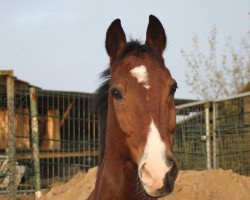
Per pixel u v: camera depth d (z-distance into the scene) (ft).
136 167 10.78
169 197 22.20
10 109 28.19
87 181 25.45
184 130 38.42
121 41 11.79
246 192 24.14
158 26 11.85
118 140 10.78
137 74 10.33
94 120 36.11
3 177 29.17
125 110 10.27
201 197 22.80
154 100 9.99
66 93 35.42
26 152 33.42
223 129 37.32
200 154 37.50
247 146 36.99
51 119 42.83
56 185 30.96
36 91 31.76
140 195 10.95
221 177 25.39
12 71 28.32
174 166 9.37
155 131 9.64
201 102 37.68
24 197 29.04
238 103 41.45
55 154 37.32
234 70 53.83
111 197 11.19
